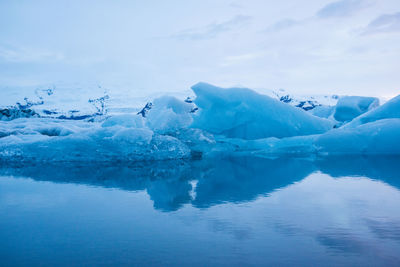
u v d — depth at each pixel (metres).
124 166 12.33
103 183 8.11
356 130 17.00
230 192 6.69
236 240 3.70
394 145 15.49
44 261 3.13
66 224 4.44
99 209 5.33
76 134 14.48
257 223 4.38
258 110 19.52
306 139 18.47
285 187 7.18
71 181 8.49
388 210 5.02
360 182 7.70
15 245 3.60
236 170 10.69
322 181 7.93
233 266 2.97
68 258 3.21
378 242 3.59
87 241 3.72
